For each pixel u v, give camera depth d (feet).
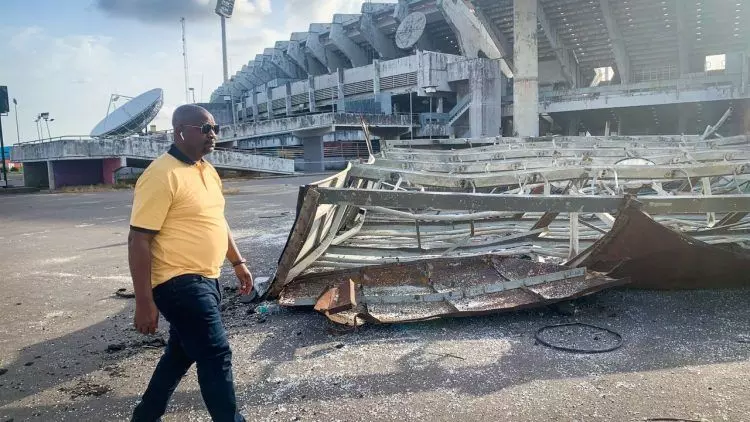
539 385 11.80
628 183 26.91
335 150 166.09
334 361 13.65
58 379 13.42
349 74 182.19
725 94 118.62
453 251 22.63
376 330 15.70
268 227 41.63
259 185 99.91
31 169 138.82
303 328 16.24
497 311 15.70
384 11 175.83
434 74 151.64
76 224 50.52
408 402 11.30
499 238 23.53
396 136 153.89
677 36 135.23
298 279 19.29
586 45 154.61
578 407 10.75
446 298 17.01
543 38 154.81
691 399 10.86
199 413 11.12
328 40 204.64
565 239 23.06
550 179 24.00
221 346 8.95
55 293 22.98
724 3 121.39
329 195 15.99
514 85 122.01
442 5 151.64
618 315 16.15
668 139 50.11
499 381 12.09
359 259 21.09
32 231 46.29
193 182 9.00
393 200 15.99
